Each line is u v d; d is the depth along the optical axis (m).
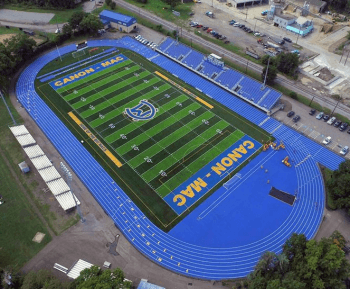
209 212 71.31
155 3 160.38
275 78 108.06
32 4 151.88
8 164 80.25
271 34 137.62
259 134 90.38
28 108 96.56
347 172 72.06
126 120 93.31
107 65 115.75
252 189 76.12
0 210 70.25
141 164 81.12
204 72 111.12
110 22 136.00
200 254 64.19
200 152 84.56
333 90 106.44
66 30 126.56
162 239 66.38
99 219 69.56
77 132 89.25
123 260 63.00
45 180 75.31
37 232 66.69
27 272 60.16
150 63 117.88
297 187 76.81
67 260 62.47
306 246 57.28
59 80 107.94
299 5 155.50
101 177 77.88
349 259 62.09
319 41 133.50
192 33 136.00
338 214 71.06
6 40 112.38
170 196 74.25
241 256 63.94
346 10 152.62
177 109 97.75
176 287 59.50
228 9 158.00
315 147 86.81
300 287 50.34
